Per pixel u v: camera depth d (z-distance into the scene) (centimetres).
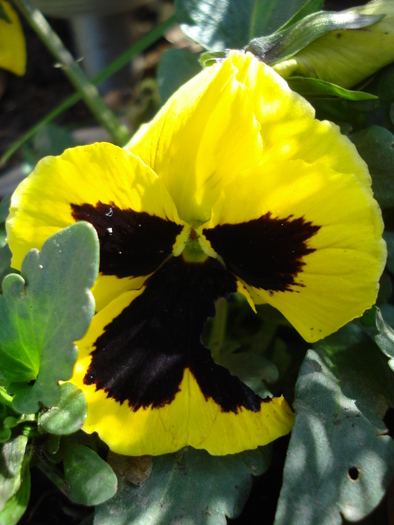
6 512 10
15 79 36
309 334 11
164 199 10
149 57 35
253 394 11
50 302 9
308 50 12
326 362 12
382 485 10
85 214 10
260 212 10
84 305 9
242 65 10
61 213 10
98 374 11
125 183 10
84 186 10
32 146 26
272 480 13
